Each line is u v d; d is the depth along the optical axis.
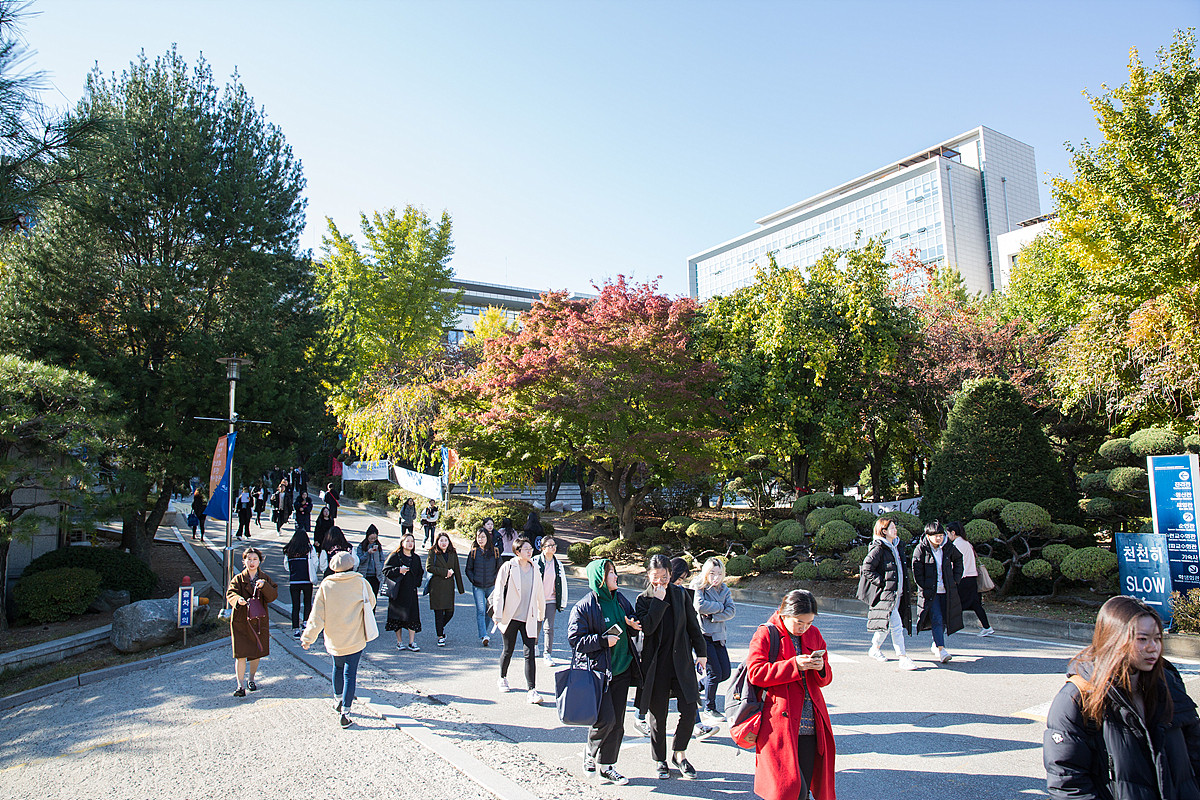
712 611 6.84
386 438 29.05
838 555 14.73
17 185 9.15
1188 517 9.53
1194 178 14.00
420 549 21.59
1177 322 12.93
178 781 5.62
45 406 12.05
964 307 29.89
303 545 11.33
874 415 23.72
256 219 16.05
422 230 41.75
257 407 15.47
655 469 19.91
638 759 5.90
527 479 23.22
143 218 15.01
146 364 14.99
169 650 10.65
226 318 15.73
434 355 33.91
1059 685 7.52
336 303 37.00
